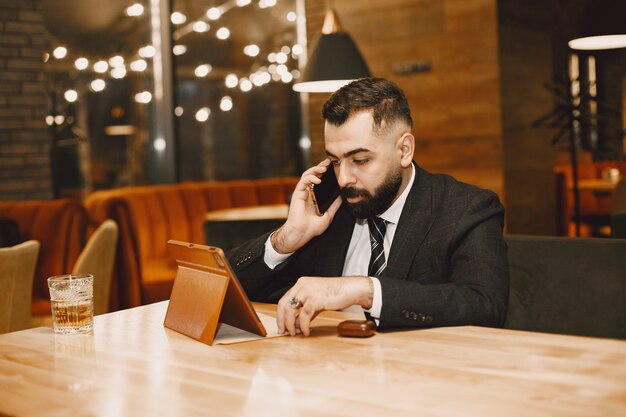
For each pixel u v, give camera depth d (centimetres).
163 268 515
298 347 137
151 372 124
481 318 157
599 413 96
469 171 545
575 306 185
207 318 145
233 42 773
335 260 195
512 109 541
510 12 540
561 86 861
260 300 199
